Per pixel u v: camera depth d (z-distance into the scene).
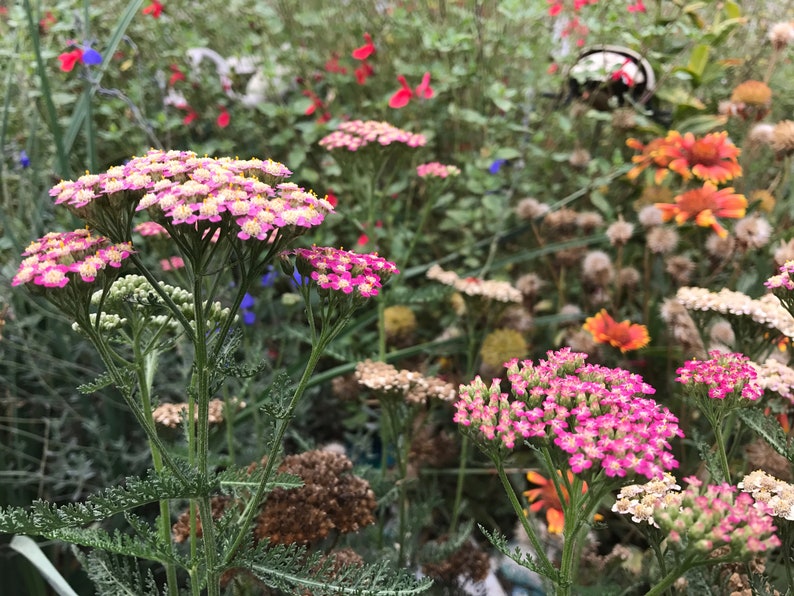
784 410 0.29
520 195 0.50
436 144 0.54
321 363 0.48
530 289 0.44
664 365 0.40
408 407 0.36
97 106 0.49
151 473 0.21
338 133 0.38
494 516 0.43
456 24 0.52
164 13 0.53
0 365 0.40
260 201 0.19
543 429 0.20
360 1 0.54
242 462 0.37
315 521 0.27
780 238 0.38
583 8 0.51
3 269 0.39
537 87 0.51
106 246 0.20
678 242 0.40
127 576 0.26
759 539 0.17
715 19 0.46
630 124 0.44
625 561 0.33
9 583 0.36
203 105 0.53
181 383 0.39
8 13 0.45
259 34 0.54
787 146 0.37
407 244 0.49
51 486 0.39
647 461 0.18
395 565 0.32
